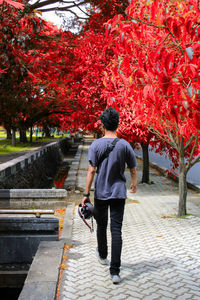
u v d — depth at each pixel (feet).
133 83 11.02
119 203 12.07
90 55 34.88
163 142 34.12
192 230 19.38
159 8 9.65
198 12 10.03
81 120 40.47
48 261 13.89
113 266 11.98
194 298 10.84
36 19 35.50
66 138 127.24
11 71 35.04
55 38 44.78
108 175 12.05
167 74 8.39
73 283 12.00
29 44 40.16
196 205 27.50
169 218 22.66
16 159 38.17
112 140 12.23
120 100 17.93
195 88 8.91
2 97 40.09
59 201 25.49
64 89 49.93
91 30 37.93
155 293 11.19
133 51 10.96
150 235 18.39
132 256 14.88
